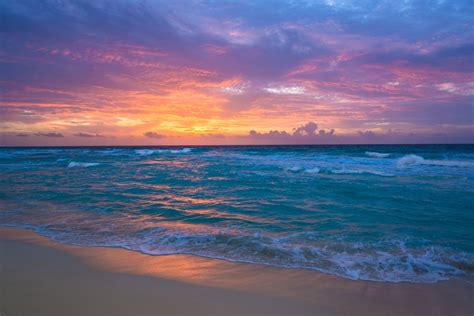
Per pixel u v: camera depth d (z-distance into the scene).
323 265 4.53
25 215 7.86
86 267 4.43
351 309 3.34
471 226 6.61
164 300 3.46
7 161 29.28
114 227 6.69
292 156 31.94
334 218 7.34
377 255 4.96
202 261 4.68
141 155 40.66
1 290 3.64
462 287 3.89
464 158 24.48
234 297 3.57
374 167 18.61
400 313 3.27
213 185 12.76
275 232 6.27
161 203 9.27
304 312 3.26
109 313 3.14
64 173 18.17
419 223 6.86
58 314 3.09
